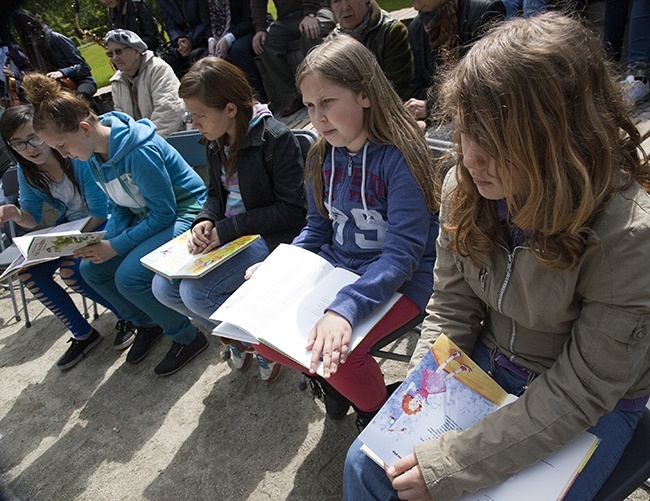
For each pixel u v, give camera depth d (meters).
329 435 1.91
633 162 0.89
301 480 1.78
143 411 2.25
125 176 2.18
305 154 2.09
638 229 0.83
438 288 1.27
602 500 1.00
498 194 0.92
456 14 2.41
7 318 3.21
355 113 1.41
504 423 0.97
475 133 0.83
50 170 2.59
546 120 0.76
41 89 1.98
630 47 2.89
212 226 2.05
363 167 1.50
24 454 2.17
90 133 2.10
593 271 0.89
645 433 1.08
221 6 4.25
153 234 2.27
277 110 4.53
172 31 4.74
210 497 1.80
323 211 1.73
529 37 0.78
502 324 1.17
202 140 2.06
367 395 1.46
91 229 2.69
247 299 1.51
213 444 2.00
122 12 4.70
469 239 1.04
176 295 2.04
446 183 1.17
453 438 0.99
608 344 0.90
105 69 8.86
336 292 1.47
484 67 0.79
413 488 0.98
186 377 2.38
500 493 0.96
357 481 1.12
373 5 2.82
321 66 1.37
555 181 0.80
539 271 0.96
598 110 0.81
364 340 1.43
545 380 0.98
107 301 2.56
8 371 2.72
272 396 2.15
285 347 1.33
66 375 2.59
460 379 1.12
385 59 2.86
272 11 7.17
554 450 0.95
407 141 1.44
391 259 1.41
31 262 2.02
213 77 1.76
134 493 1.88
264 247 1.99
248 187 1.95
